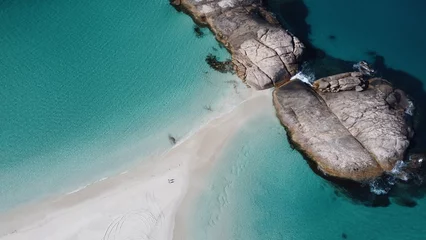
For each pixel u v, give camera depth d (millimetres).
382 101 27766
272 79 29156
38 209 23375
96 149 26344
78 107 28422
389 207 24562
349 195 24906
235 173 25438
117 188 24328
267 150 26500
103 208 23391
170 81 29938
